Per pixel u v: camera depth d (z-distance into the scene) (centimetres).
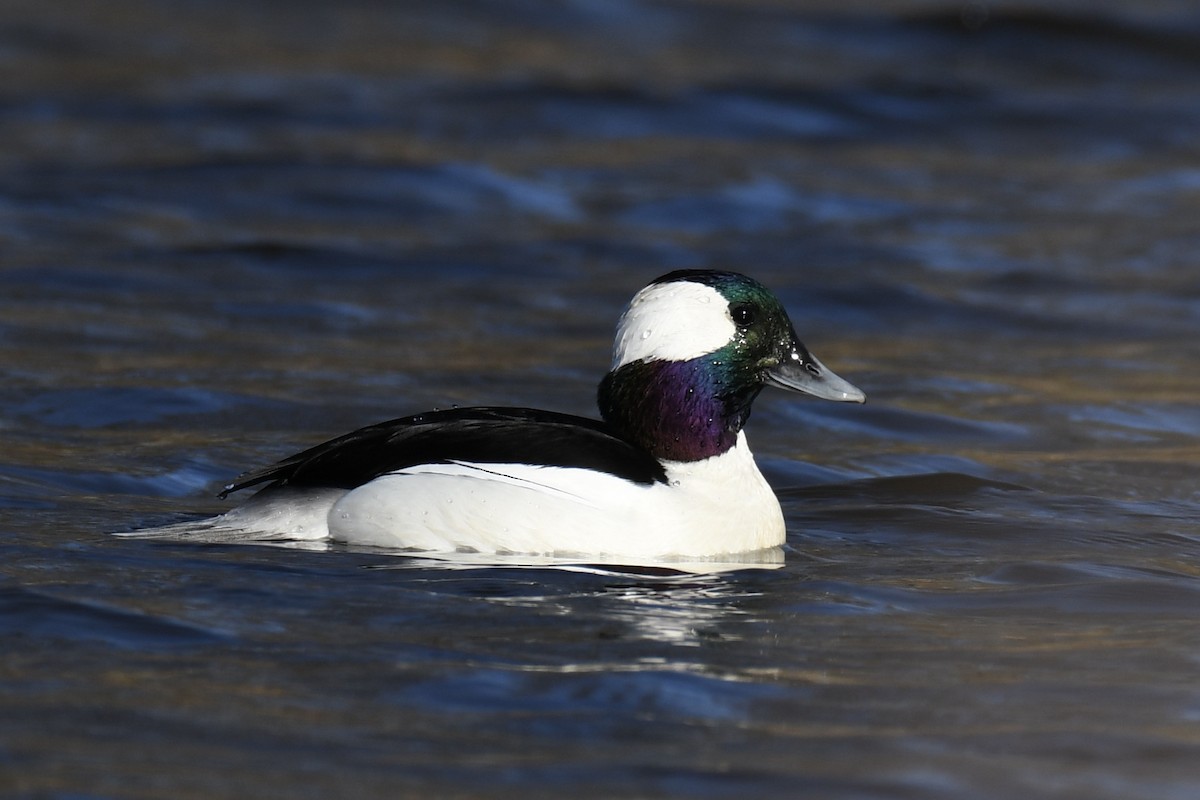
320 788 724
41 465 1291
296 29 3422
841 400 1152
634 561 1085
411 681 848
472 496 1082
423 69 3148
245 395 1536
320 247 2152
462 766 751
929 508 1285
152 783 723
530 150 2697
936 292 2061
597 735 791
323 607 959
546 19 3553
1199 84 3269
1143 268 2200
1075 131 2950
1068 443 1494
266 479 1128
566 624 948
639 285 2059
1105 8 3609
